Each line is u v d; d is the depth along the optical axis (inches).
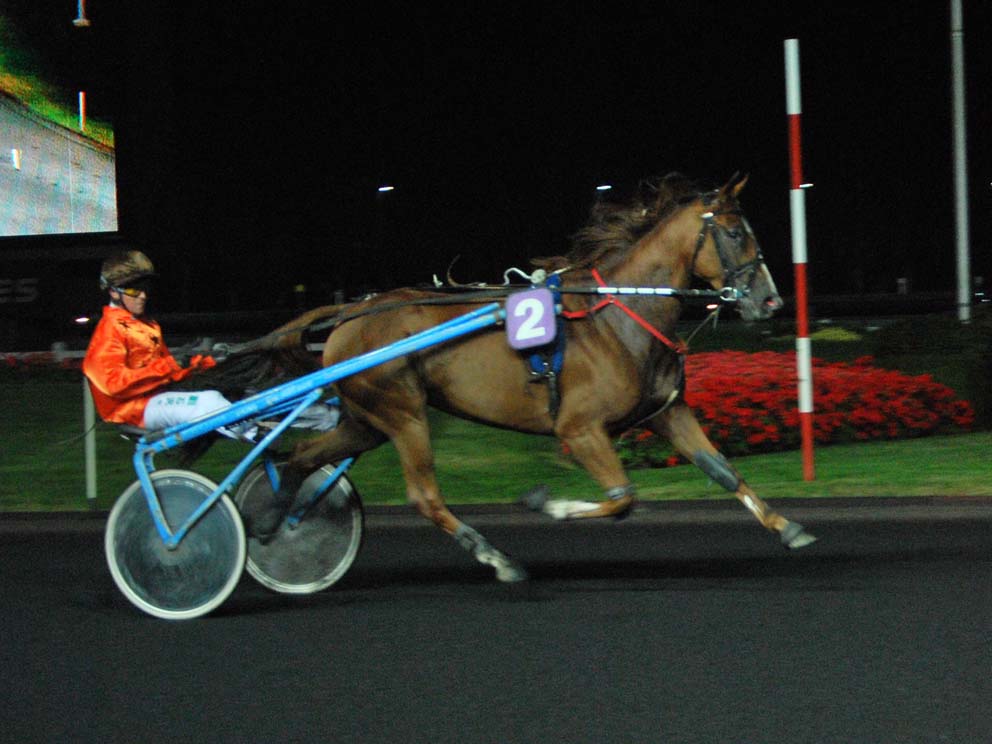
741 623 229.1
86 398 393.7
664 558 289.7
